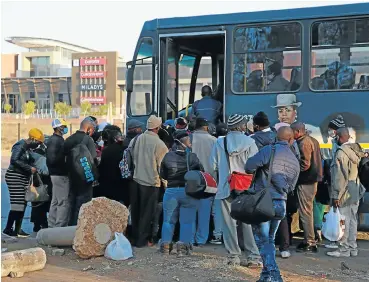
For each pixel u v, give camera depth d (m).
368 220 10.55
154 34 11.62
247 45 10.79
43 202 10.73
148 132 9.39
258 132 8.49
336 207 8.56
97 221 8.61
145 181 9.23
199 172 8.43
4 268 7.29
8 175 10.71
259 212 6.52
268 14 10.66
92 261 8.38
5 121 62.94
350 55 10.04
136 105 11.80
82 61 74.81
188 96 12.66
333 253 8.76
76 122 60.97
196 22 11.22
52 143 9.97
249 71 10.74
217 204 9.62
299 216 9.26
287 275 7.56
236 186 7.76
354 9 10.04
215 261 8.30
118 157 10.06
